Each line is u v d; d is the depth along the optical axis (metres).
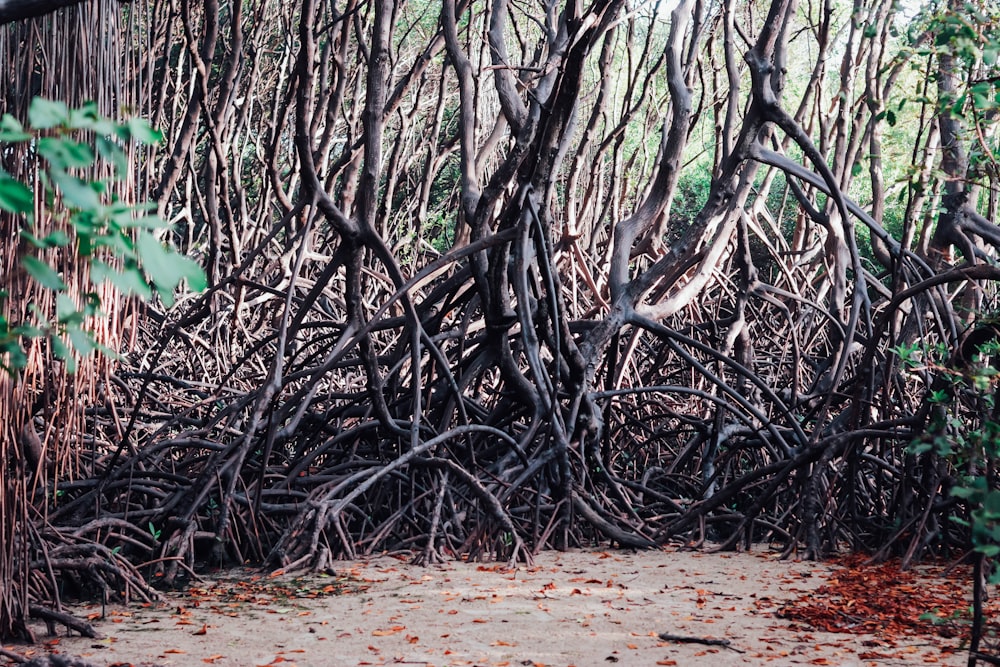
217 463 9.36
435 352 10.73
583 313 15.45
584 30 9.65
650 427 13.53
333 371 14.45
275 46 19.19
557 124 10.20
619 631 6.57
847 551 10.54
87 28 5.62
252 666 5.68
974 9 5.84
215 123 13.61
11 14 3.93
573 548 10.47
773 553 10.41
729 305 17.50
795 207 21.78
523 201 10.45
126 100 6.01
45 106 2.56
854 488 10.62
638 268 16.44
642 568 9.30
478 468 10.79
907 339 12.00
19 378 5.57
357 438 11.01
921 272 11.69
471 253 10.49
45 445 6.20
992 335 8.77
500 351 11.34
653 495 11.70
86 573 7.26
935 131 11.76
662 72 24.06
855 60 14.43
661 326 11.86
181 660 5.82
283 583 8.41
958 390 9.41
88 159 2.58
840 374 10.96
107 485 9.40
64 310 2.94
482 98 16.23
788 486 11.70
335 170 12.85
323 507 9.32
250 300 14.84
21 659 5.41
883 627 6.64
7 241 5.26
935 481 9.82
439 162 17.34
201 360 13.83
